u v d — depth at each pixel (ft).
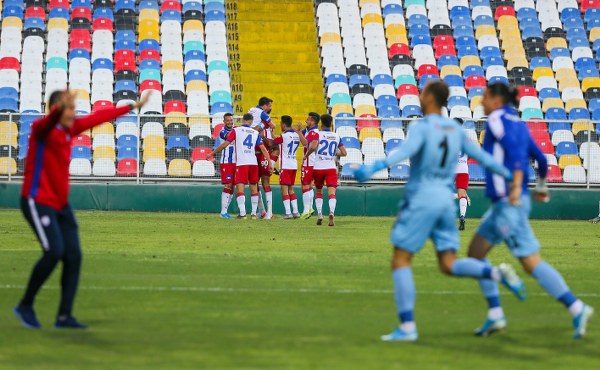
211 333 78.07
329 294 102.78
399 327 76.02
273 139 246.68
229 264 131.44
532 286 110.63
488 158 76.07
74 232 79.51
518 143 78.18
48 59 327.67
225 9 357.00
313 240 174.70
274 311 90.63
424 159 73.67
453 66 342.85
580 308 76.84
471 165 271.49
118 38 340.18
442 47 350.23
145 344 72.90
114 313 88.07
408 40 355.36
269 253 148.46
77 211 258.37
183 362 66.28
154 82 323.16
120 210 262.47
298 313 89.56
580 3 368.07
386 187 264.72
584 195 269.23
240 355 68.95
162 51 337.93
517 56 350.64
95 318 85.05
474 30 360.48
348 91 329.72
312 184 263.70
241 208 239.09
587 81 341.82
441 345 73.92
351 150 278.26
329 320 85.51
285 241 171.83
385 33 355.36
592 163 278.67
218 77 330.54
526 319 87.51
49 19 342.03
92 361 66.39
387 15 361.51
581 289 111.55
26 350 70.18
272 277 117.29
